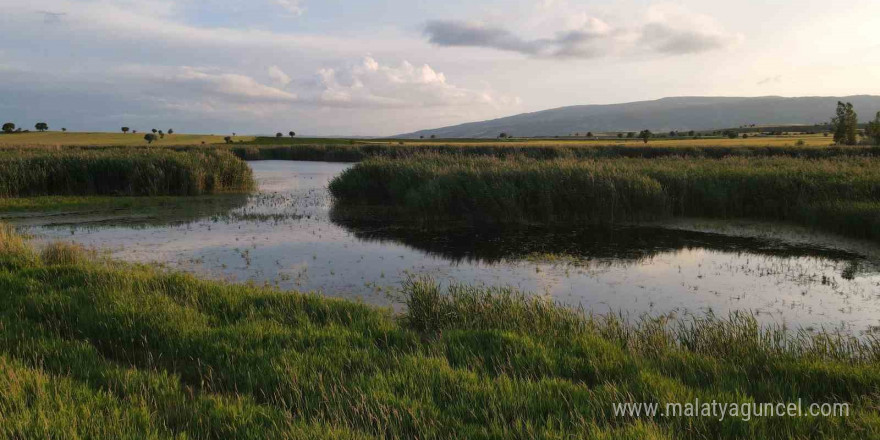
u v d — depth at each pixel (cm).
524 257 1223
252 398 432
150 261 1148
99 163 2362
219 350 534
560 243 1380
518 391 428
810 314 816
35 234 1456
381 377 457
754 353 546
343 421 387
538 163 2197
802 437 360
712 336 600
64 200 2084
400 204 2045
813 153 3678
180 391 443
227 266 1113
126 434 359
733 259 1193
